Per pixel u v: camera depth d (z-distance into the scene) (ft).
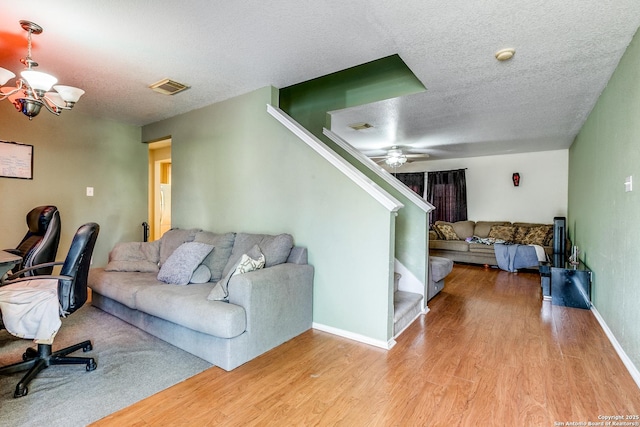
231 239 10.06
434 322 9.62
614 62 8.07
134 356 7.18
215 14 6.41
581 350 7.61
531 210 20.83
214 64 8.74
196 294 7.63
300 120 12.64
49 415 5.11
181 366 6.75
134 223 15.26
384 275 7.83
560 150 19.85
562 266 12.64
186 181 12.99
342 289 8.51
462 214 23.03
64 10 6.28
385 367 6.78
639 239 6.38
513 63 8.24
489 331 8.87
